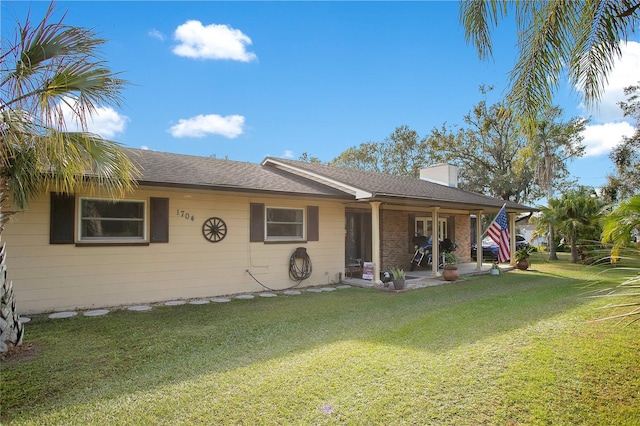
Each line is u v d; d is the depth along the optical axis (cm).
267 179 982
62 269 696
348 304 762
